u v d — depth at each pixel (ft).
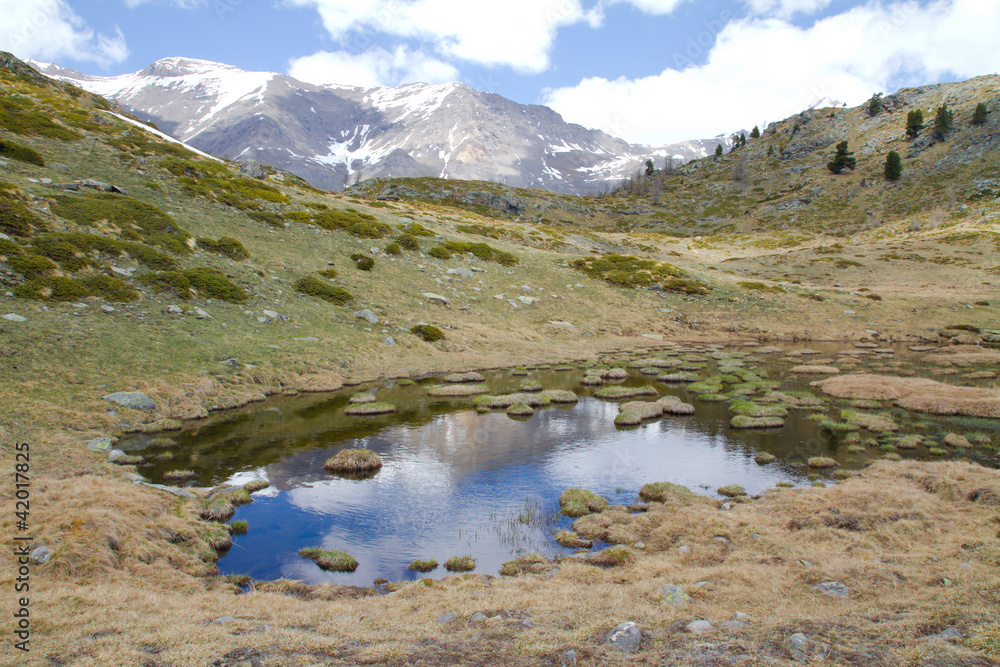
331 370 119.14
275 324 128.98
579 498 57.47
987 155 491.31
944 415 91.71
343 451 70.18
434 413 96.17
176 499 53.88
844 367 140.15
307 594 39.01
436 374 130.11
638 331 193.77
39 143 170.91
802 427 86.84
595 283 226.58
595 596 35.01
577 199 585.63
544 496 60.23
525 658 25.82
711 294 228.22
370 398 103.60
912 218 412.57
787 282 267.39
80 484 51.60
